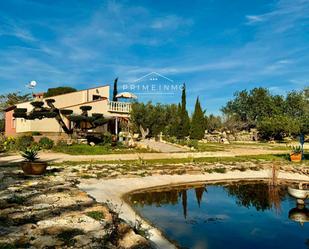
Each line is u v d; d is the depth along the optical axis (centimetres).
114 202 1100
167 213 1081
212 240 834
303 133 2502
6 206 900
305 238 870
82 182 1385
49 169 1678
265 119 6412
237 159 2466
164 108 4600
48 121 3406
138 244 669
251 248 788
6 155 2417
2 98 7088
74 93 3756
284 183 1641
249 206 1203
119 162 2095
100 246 630
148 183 1503
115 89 5312
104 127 3703
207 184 1605
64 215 832
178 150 3114
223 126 7662
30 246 611
